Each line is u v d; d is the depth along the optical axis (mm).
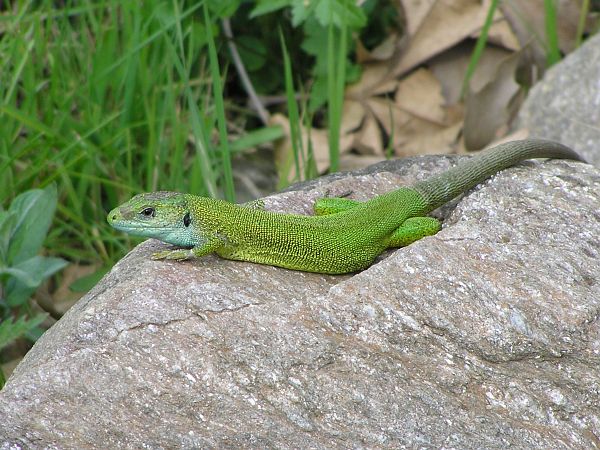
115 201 9000
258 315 5156
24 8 9266
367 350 5023
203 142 8094
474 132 9875
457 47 10320
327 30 10148
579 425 4867
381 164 7223
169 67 8984
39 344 5477
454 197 6340
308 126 8938
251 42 10938
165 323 5086
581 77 9445
